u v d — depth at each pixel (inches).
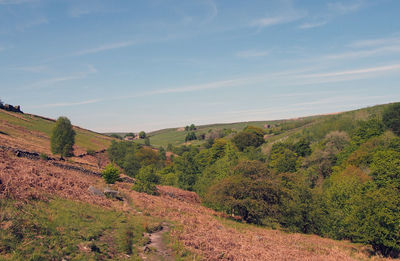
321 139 4650.6
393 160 1963.6
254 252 753.0
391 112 3676.2
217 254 668.7
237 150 4726.9
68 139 2258.9
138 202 1153.4
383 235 1104.2
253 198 1546.5
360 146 2992.1
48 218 593.3
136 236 695.7
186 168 3312.0
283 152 3860.7
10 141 2233.0
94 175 1768.0
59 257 453.7
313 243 1174.3
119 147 4030.5
